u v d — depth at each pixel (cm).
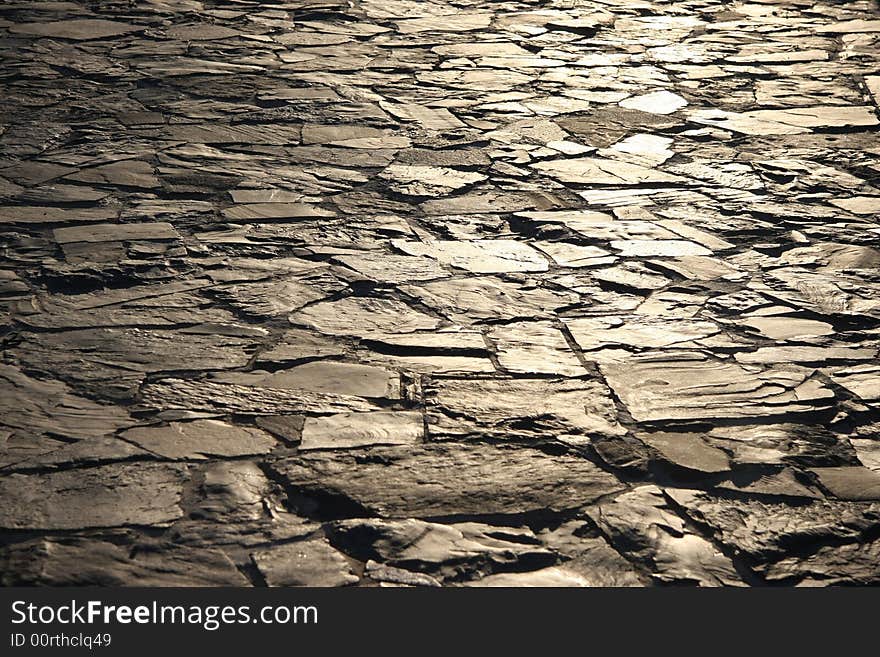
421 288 479
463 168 629
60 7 970
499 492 335
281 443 356
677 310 465
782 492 341
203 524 315
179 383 391
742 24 995
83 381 390
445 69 827
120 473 336
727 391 399
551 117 722
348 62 836
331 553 306
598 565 307
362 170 621
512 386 397
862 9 1052
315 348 421
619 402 389
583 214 569
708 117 728
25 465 337
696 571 306
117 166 611
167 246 513
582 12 1030
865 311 467
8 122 675
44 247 506
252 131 677
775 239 543
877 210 580
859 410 389
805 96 775
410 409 379
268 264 498
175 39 880
